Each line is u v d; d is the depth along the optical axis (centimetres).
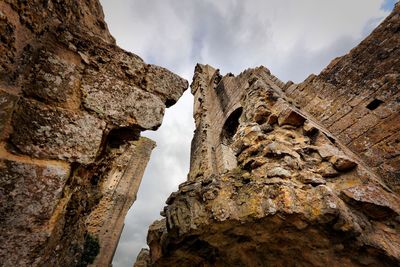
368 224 250
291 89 616
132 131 219
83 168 168
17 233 120
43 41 174
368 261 243
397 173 328
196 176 752
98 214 1130
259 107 493
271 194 280
